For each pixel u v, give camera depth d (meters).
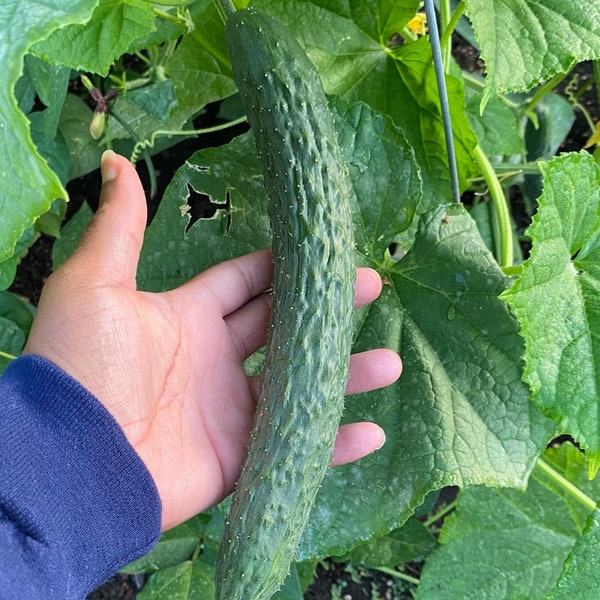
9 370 0.32
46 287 0.33
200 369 0.38
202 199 0.57
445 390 0.40
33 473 0.29
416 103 0.45
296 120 0.33
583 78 0.67
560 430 0.39
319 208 0.32
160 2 0.33
